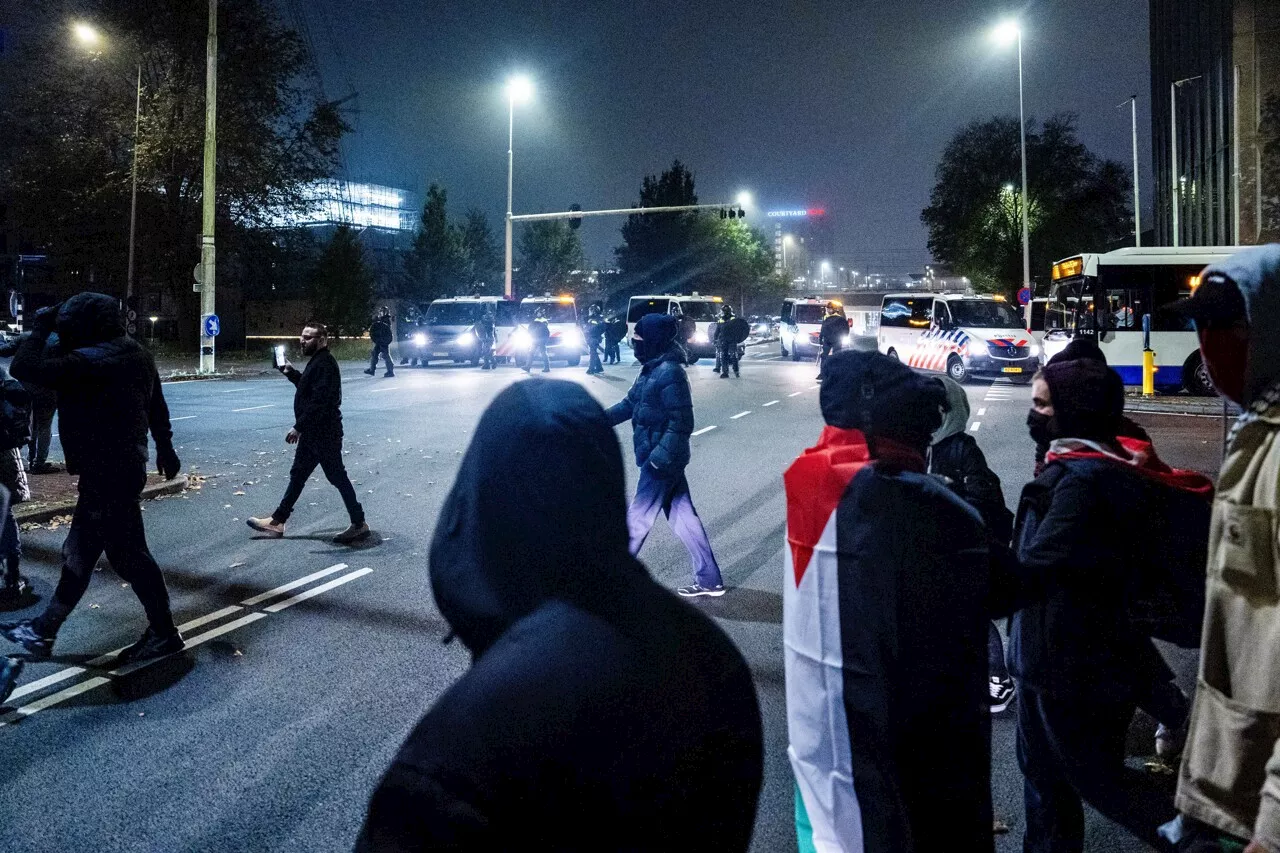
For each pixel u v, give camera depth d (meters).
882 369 2.43
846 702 2.29
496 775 1.20
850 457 2.37
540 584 1.35
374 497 10.57
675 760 1.30
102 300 5.39
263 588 7.20
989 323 27.89
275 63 39.78
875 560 2.27
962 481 4.00
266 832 3.85
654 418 6.67
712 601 6.81
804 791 2.42
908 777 2.26
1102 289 23.72
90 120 38.00
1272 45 37.12
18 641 5.52
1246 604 1.75
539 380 1.46
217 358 41.47
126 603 6.79
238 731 4.77
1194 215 53.28
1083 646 2.86
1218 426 17.25
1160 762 4.17
